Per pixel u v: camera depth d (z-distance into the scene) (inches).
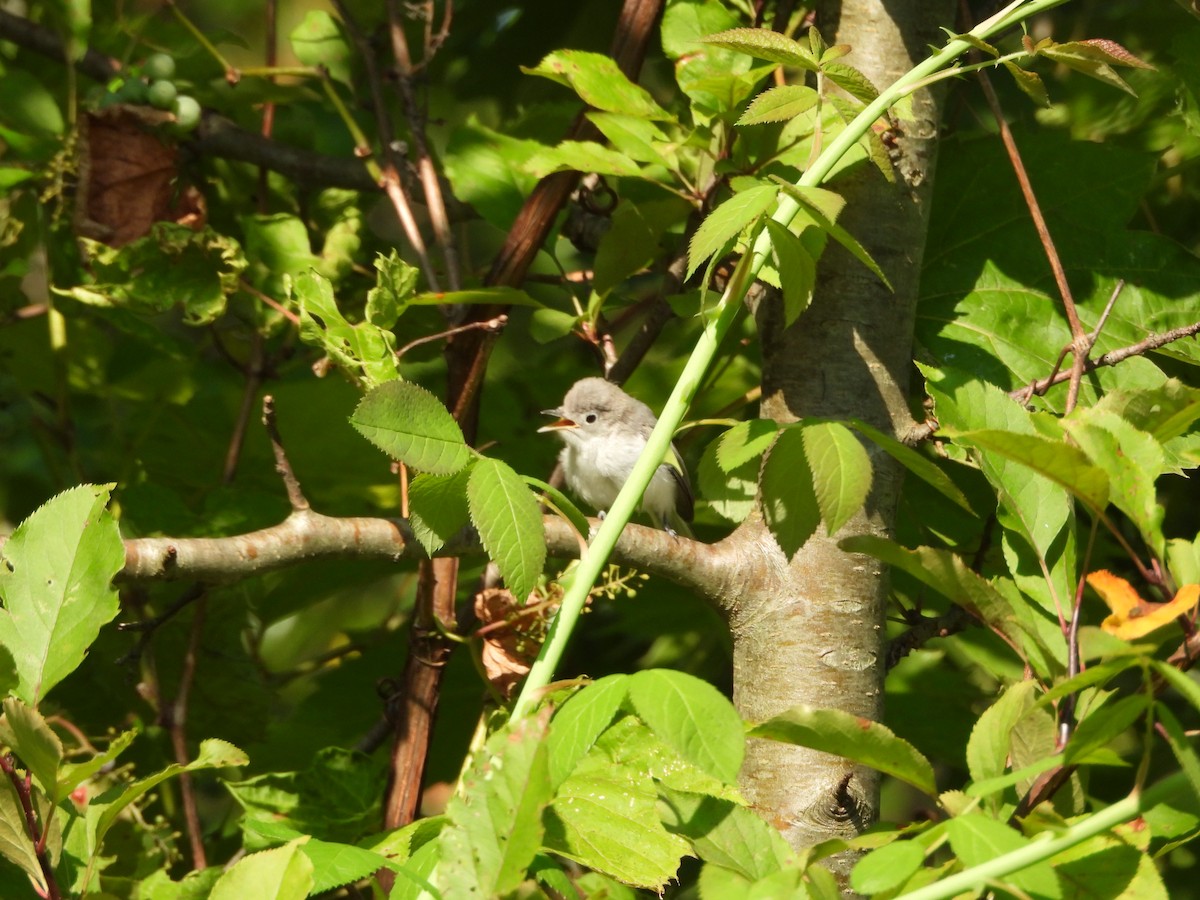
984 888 167.9
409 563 426.6
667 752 221.8
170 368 447.5
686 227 340.8
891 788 495.2
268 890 182.4
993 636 359.6
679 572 261.0
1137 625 159.5
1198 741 187.3
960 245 332.2
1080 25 428.5
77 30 375.2
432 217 357.4
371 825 301.3
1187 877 391.9
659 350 463.2
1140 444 186.1
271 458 434.0
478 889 163.5
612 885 202.1
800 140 299.4
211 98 412.8
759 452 221.9
